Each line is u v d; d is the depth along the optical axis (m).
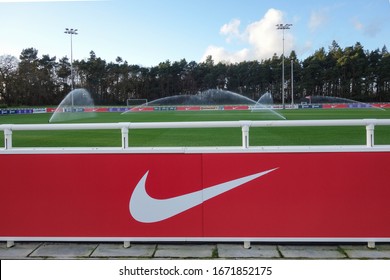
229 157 3.48
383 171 3.42
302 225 3.48
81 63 72.44
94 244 3.72
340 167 3.44
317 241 3.49
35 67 68.06
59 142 14.77
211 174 3.49
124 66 75.12
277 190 3.48
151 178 3.53
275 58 79.12
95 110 54.25
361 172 3.43
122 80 74.50
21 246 3.71
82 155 3.57
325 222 3.47
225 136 16.14
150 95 77.38
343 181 3.44
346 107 56.75
